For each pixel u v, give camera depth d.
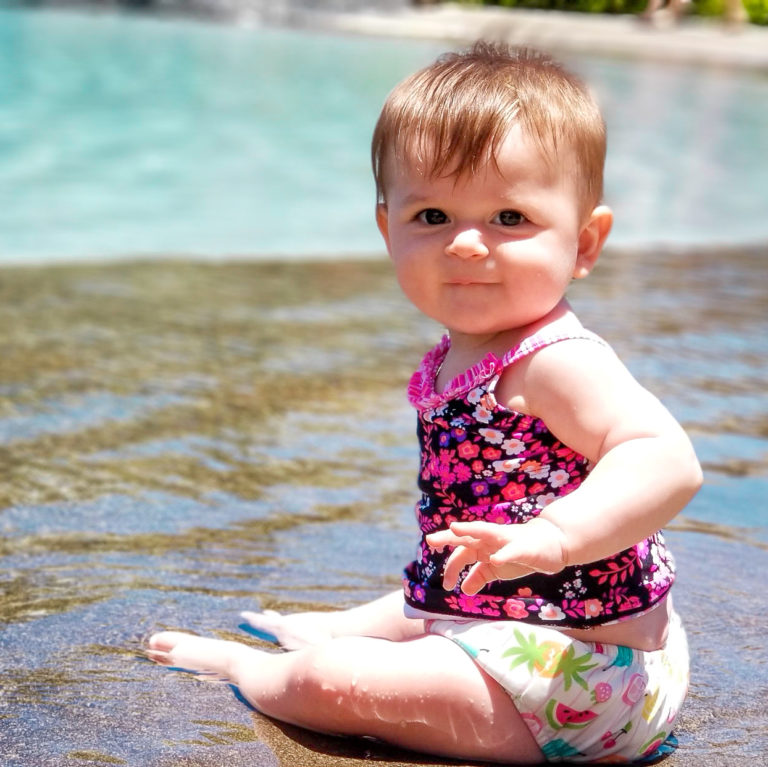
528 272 1.79
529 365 1.79
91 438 3.15
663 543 1.87
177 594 2.22
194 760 1.62
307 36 20.33
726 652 2.04
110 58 15.27
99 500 2.70
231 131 11.04
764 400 3.67
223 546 2.47
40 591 2.21
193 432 3.24
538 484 1.79
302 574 2.35
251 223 7.50
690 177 10.21
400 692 1.68
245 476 2.91
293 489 2.83
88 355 4.04
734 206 9.02
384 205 2.04
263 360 4.08
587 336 1.79
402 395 3.69
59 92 12.48
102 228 7.12
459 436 1.83
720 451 3.16
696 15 23.55
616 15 23.97
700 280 5.96
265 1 23.47
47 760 1.60
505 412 1.80
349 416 3.45
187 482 2.85
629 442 1.68
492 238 1.80
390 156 1.89
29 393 3.53
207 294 5.28
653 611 1.78
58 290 5.21
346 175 9.30
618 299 5.32
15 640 2.00
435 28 22.39
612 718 1.69
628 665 1.71
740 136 12.59
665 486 1.64
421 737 1.69
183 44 17.45
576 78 1.92
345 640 1.74
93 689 1.84
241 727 1.74
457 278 1.81
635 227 8.04
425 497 1.91
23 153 9.38
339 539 2.53
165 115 11.64
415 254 1.85
